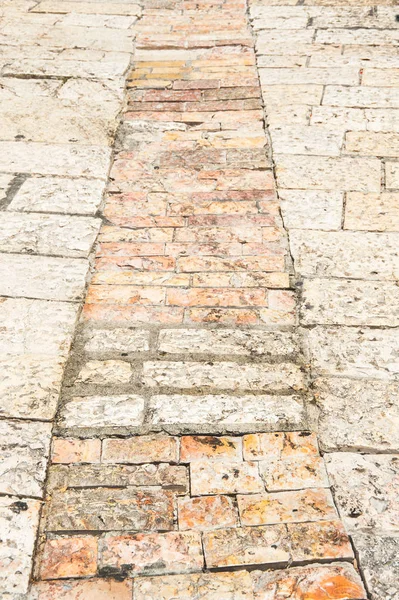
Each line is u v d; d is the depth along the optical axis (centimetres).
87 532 195
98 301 272
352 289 277
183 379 239
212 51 464
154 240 306
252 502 202
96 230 311
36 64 439
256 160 357
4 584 182
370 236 306
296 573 185
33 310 265
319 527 195
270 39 474
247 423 223
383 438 218
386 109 393
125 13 519
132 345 253
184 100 409
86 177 344
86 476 209
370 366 244
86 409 228
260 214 321
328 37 472
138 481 208
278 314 267
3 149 361
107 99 407
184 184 342
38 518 197
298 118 387
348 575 184
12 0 538
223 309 270
